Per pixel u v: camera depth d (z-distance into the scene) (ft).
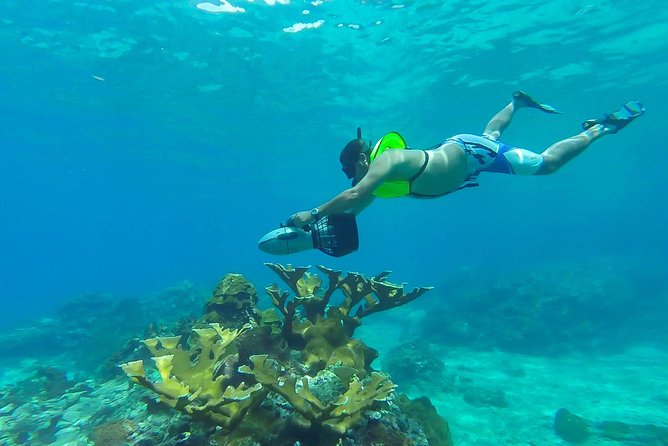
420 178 9.98
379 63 62.44
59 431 18.01
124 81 69.77
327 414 9.93
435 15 49.26
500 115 14.39
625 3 48.88
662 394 33.58
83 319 62.28
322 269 16.15
